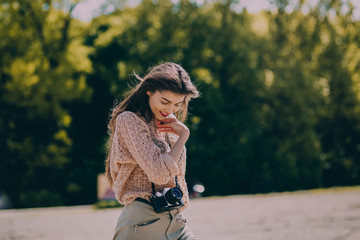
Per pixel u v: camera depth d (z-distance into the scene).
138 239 2.56
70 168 28.94
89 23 29.11
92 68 29.25
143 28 31.19
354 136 33.91
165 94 2.61
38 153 26.55
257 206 11.12
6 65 26.55
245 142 30.31
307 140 31.05
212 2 32.28
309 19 32.91
